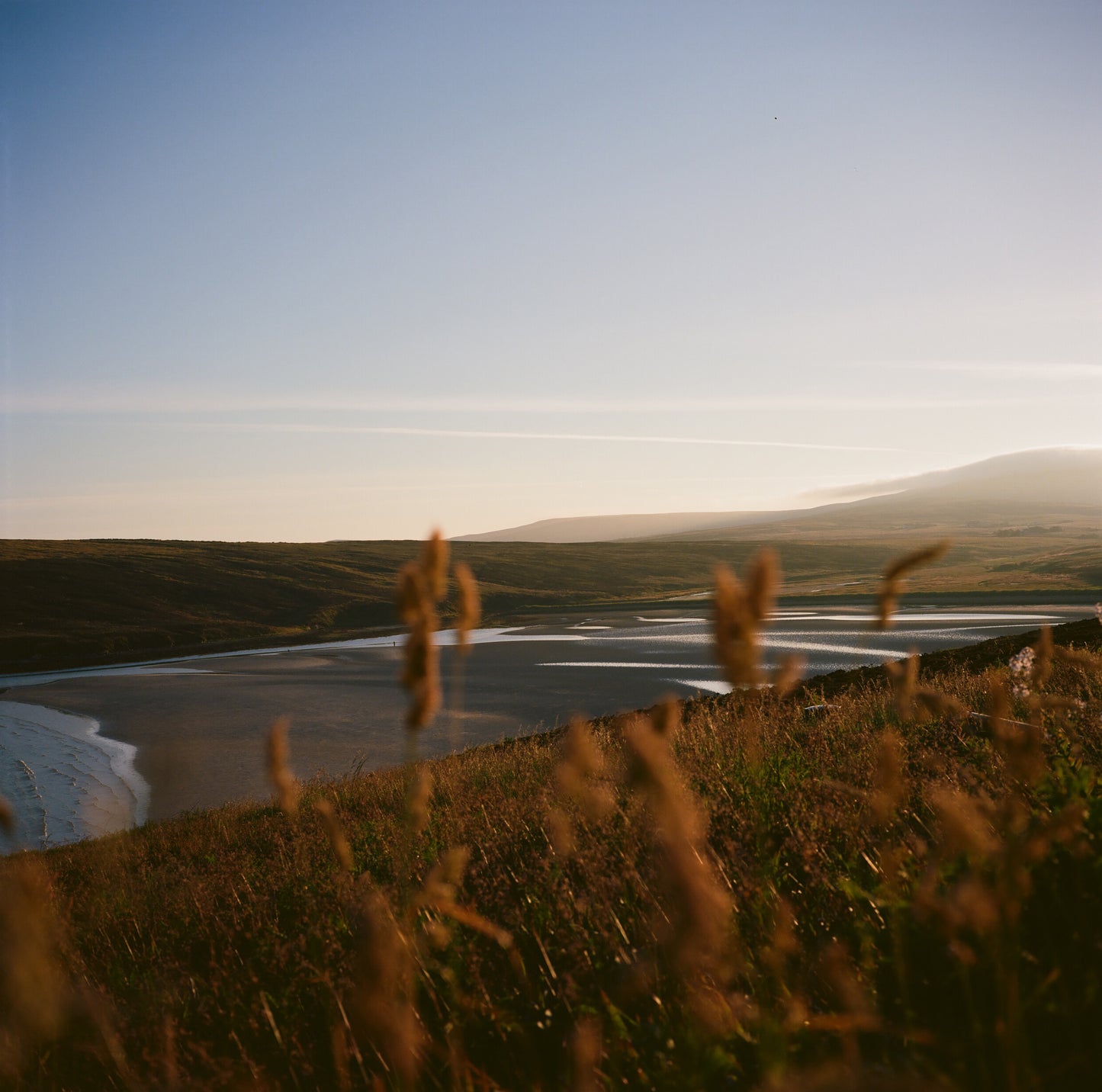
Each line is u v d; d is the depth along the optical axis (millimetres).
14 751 34938
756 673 1345
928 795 3824
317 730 34531
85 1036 3482
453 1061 2518
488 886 4379
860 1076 1464
